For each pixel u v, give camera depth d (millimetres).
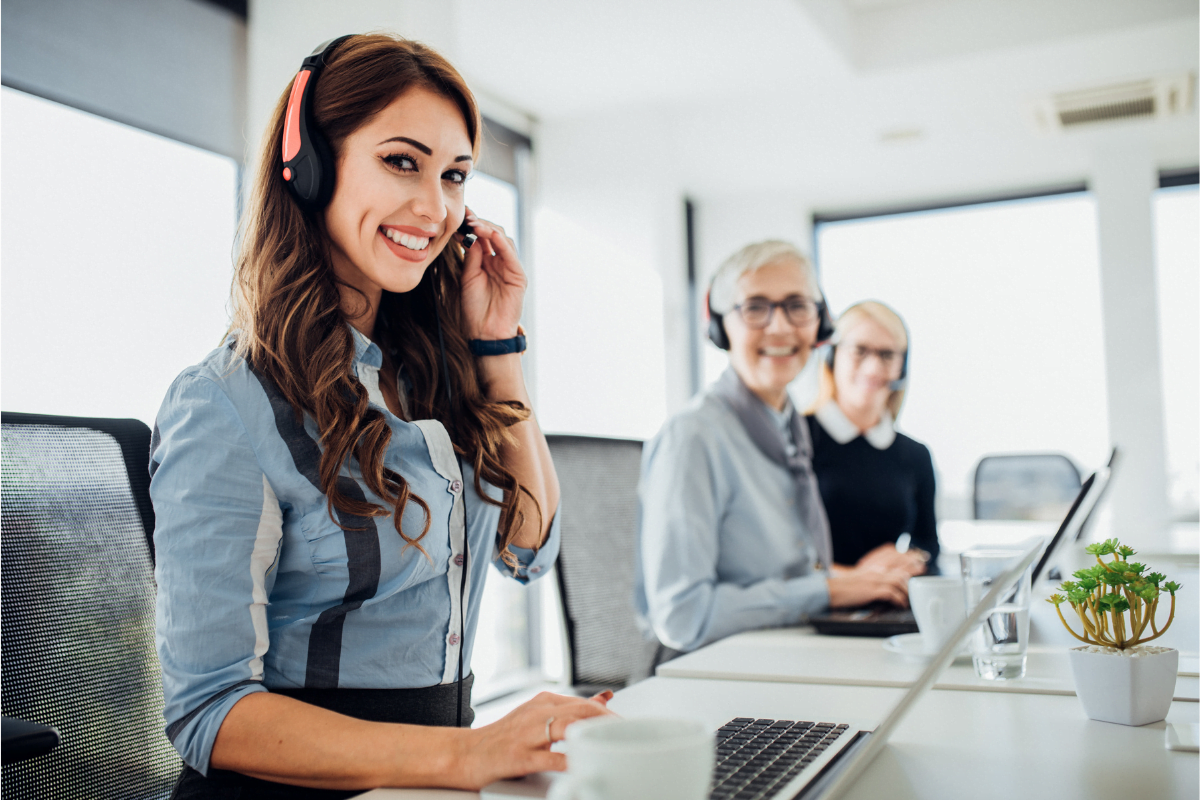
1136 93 3936
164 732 1013
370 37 1007
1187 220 4617
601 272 4098
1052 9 3510
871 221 5516
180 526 835
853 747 745
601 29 3355
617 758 436
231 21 2455
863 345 2334
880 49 3762
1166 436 4434
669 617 1649
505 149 4062
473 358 1195
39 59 1988
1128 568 849
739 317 1964
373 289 1085
